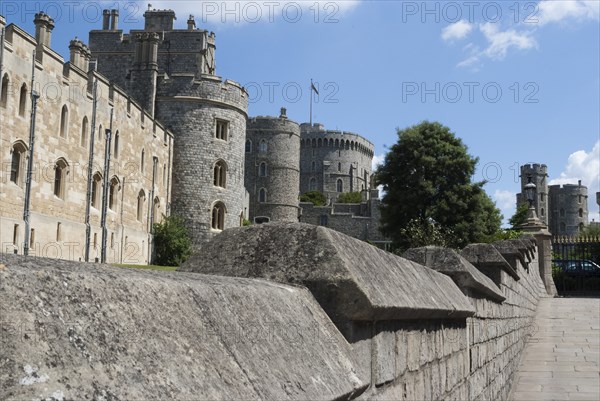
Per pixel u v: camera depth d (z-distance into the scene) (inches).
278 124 3912.4
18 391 48.7
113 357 58.6
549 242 1390.3
